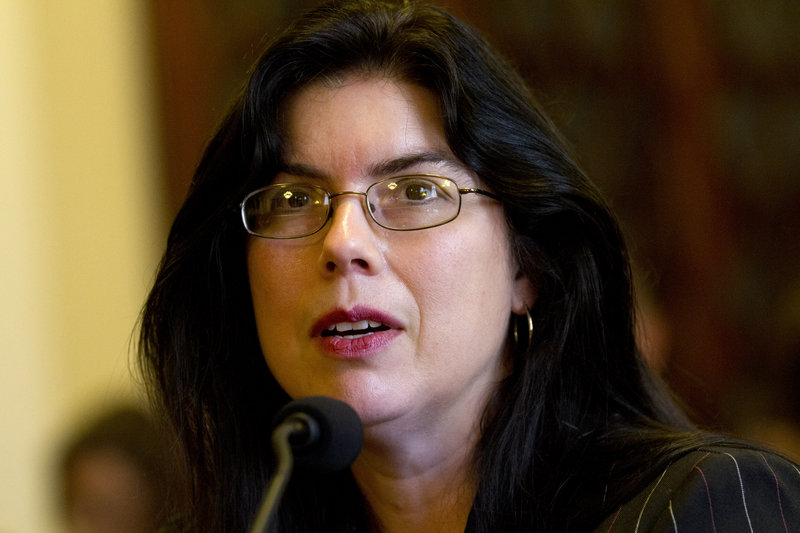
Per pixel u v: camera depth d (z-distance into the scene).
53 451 12.75
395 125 6.70
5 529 14.25
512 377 7.14
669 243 16.81
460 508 7.03
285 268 6.76
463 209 6.74
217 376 7.68
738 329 16.59
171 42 15.62
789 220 16.78
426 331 6.57
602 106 16.72
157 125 15.51
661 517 5.88
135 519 11.43
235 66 15.70
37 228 14.89
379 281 6.54
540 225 7.04
